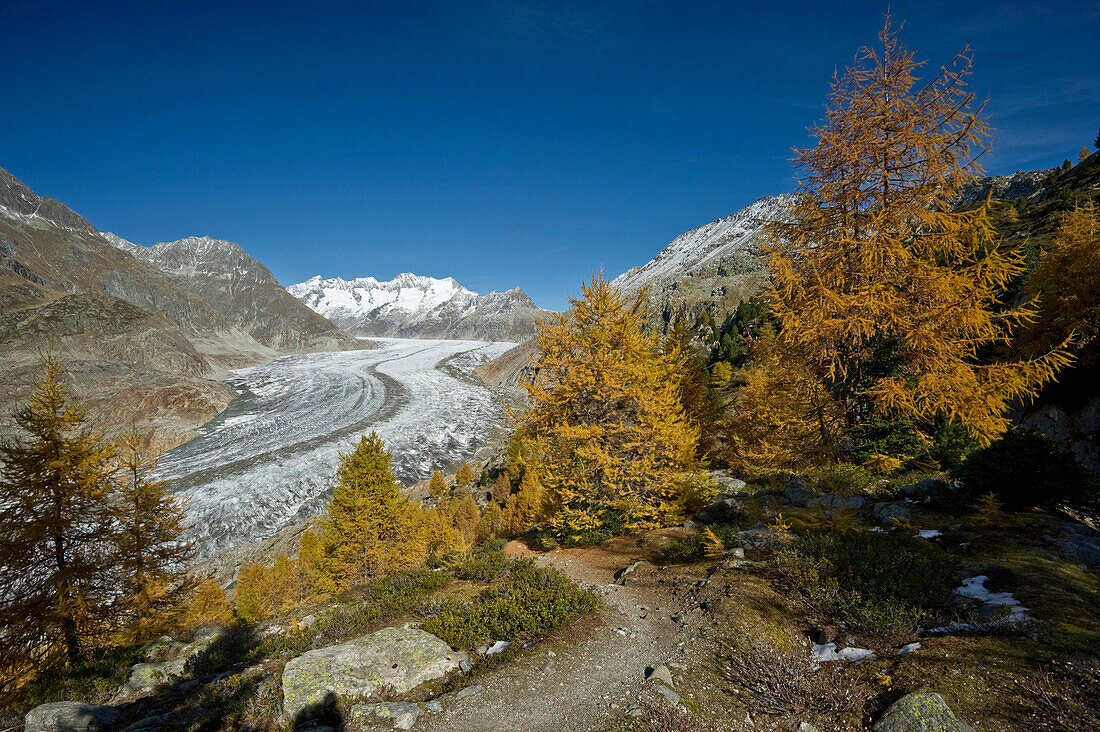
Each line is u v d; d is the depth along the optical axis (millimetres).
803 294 11555
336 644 8336
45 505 15039
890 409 12734
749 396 20250
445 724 5711
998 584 7320
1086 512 10266
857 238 11508
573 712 5797
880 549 8680
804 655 6637
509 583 10594
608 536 16016
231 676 7664
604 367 15164
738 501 15781
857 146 10992
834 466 11758
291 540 40031
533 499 23891
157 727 6234
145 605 17656
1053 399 18047
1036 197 53906
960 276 10352
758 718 5445
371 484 19719
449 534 22891
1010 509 10750
